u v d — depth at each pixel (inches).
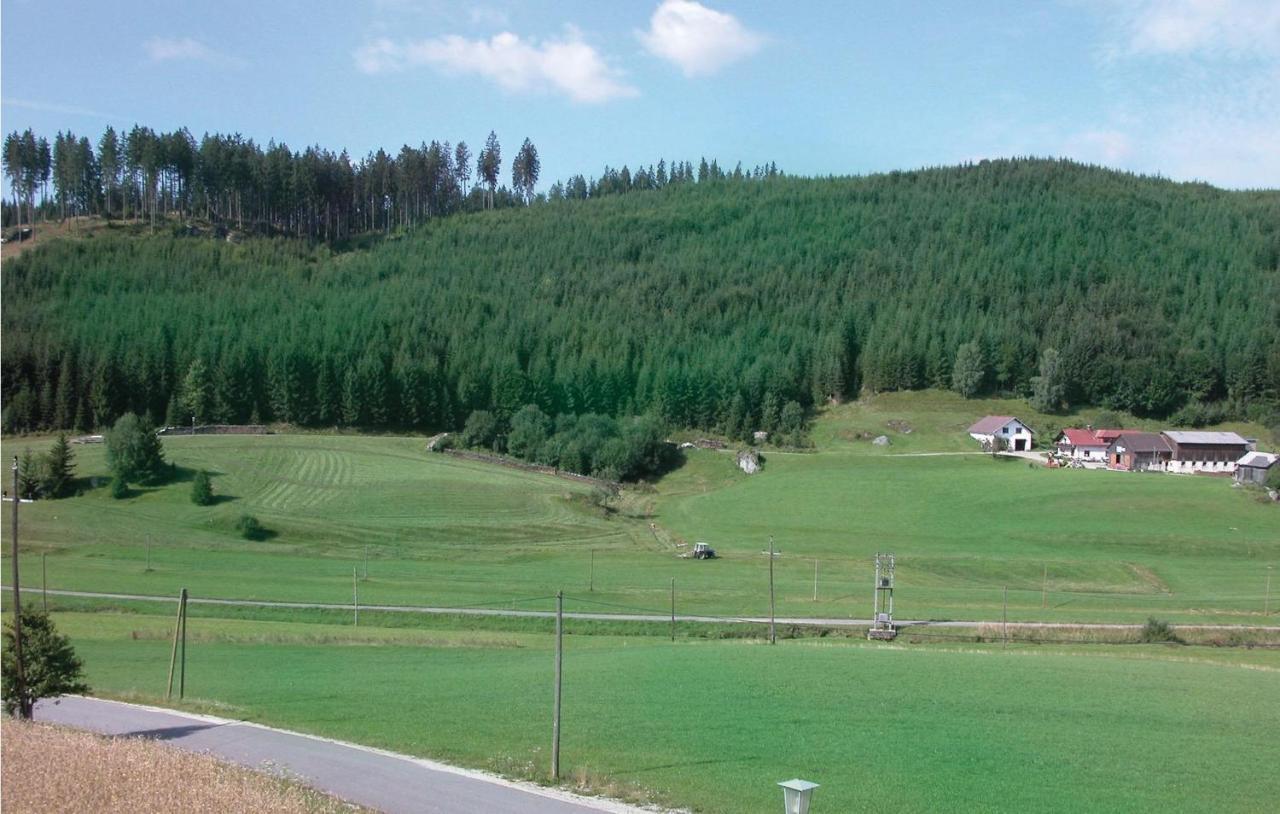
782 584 3927.2
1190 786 1374.3
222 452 6299.2
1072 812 1258.6
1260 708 1878.7
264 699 1942.7
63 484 5295.3
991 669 2260.1
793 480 6368.1
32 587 3491.6
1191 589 3971.5
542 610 3336.6
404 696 1959.9
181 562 4124.0
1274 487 5364.2
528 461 6914.4
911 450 7450.8
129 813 1086.4
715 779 1362.0
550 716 1759.4
